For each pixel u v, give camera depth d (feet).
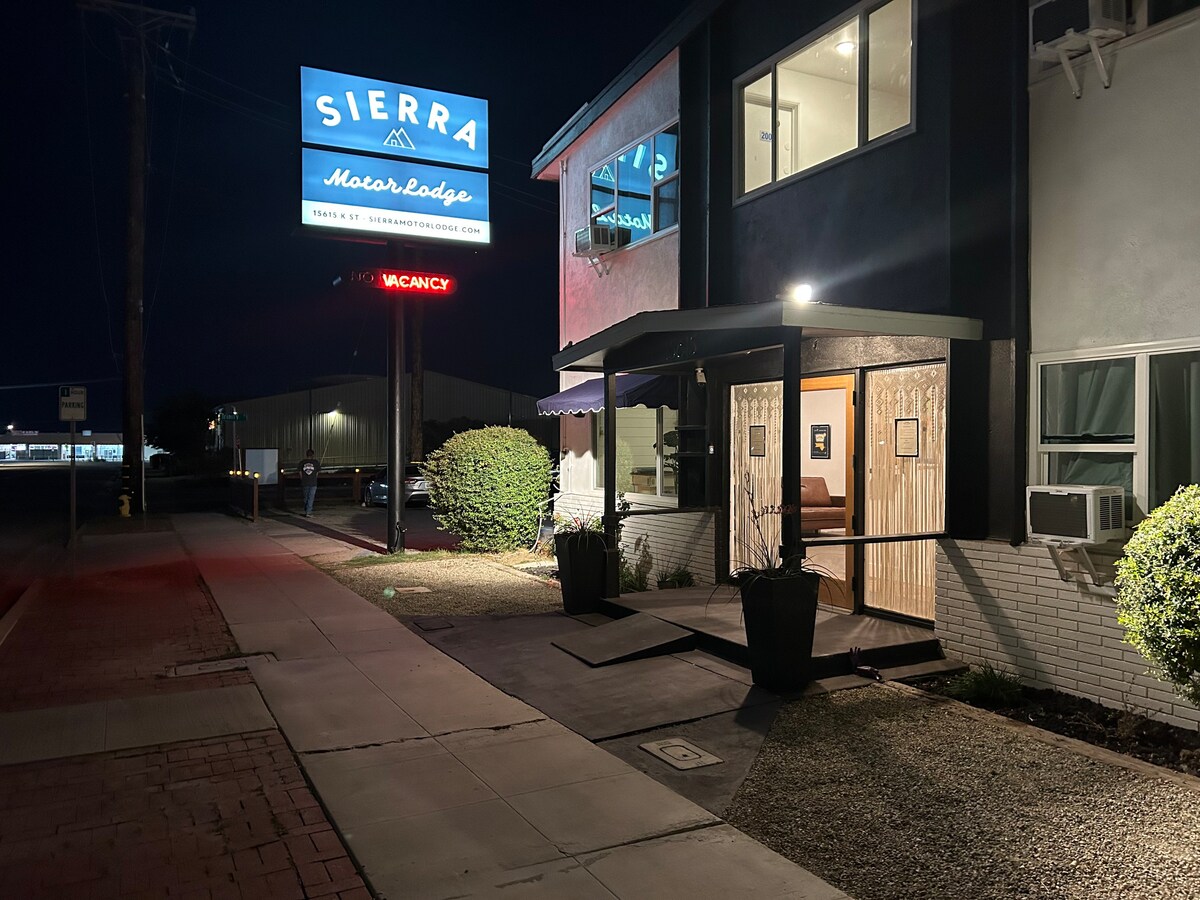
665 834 13.53
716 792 15.28
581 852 12.94
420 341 92.53
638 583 35.94
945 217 23.41
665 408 36.50
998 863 12.63
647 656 23.86
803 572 20.92
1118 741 17.66
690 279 34.88
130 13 73.41
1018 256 21.30
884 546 25.99
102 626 28.96
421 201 48.24
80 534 61.57
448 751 17.17
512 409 210.79
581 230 41.93
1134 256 19.17
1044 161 21.03
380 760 16.69
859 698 20.21
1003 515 21.66
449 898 11.64
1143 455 18.98
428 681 22.16
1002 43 22.00
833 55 28.04
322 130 45.83
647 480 38.24
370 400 196.75
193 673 23.04
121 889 12.06
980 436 22.21
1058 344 20.74
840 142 27.81
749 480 31.17
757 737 17.88
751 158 32.14
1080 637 19.75
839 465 33.81
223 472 170.81
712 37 33.22
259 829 13.96
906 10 25.25
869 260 26.12
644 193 39.58
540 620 29.09
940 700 19.98
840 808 14.56
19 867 12.69
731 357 30.73
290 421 188.55
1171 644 14.74
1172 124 18.48
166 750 17.43
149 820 14.29
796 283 29.22
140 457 77.66
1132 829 13.57
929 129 24.06
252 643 26.32
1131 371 19.42
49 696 21.06
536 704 20.22
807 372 28.22
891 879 12.25
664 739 17.90
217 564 44.47
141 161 76.38
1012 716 19.33
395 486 47.55
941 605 23.15
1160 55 18.67
